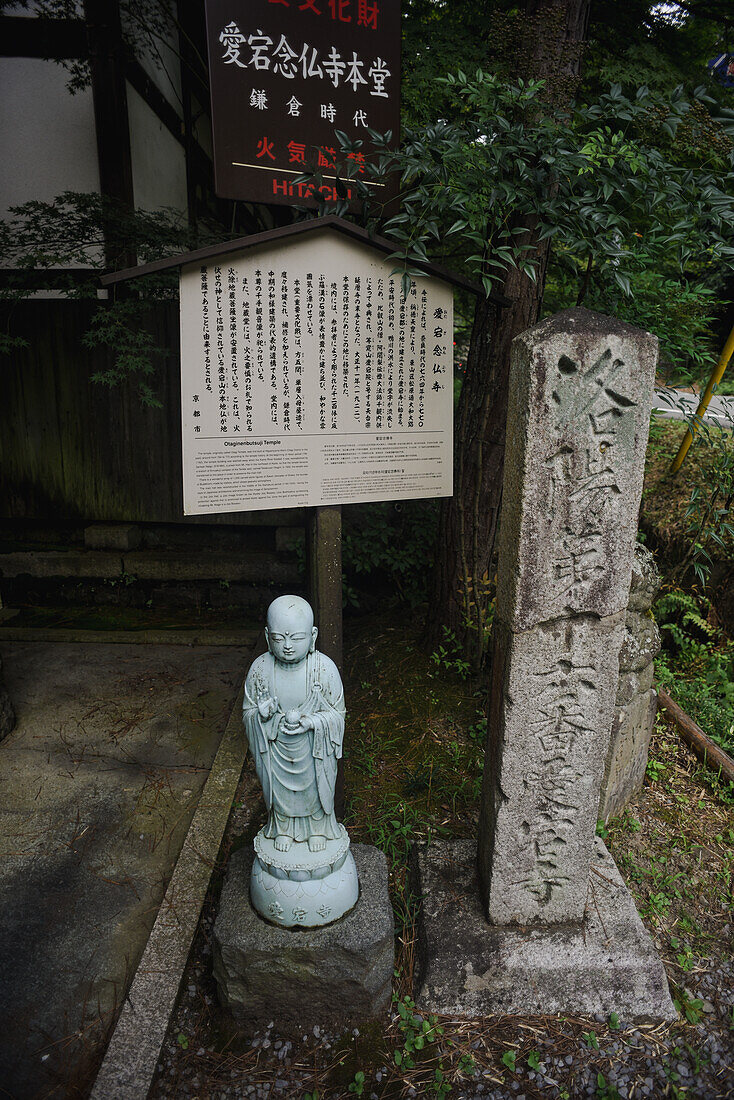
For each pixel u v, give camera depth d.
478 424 4.40
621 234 3.53
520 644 2.61
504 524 2.65
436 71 4.74
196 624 6.14
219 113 3.16
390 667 4.96
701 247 3.49
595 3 5.04
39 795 3.88
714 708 4.56
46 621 6.14
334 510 3.61
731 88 5.02
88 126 5.98
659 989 2.84
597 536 2.54
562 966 2.86
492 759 2.89
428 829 3.62
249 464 3.39
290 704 2.67
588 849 2.90
